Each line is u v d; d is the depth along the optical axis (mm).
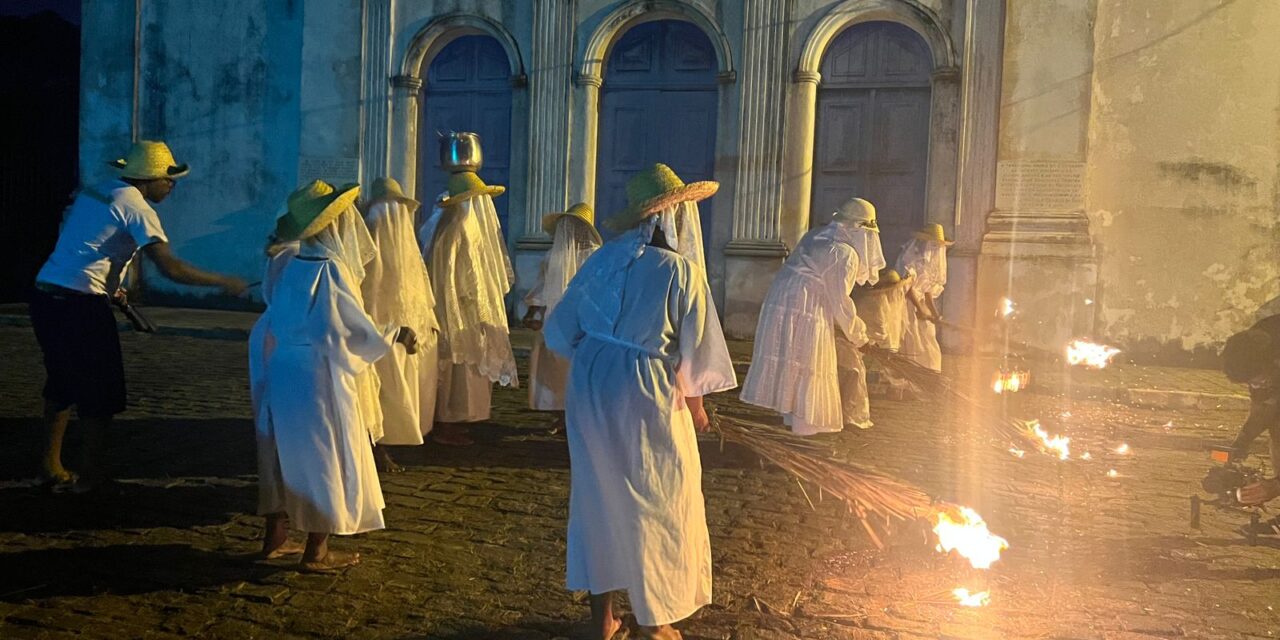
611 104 13438
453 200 6309
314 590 3871
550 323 3383
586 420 3209
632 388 3166
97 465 5066
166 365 9555
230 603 3711
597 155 13523
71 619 3512
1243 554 4621
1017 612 3826
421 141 14266
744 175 12609
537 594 3914
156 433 6547
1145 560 4500
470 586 3979
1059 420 8148
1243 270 11414
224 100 14961
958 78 11883
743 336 12664
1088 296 11516
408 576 4062
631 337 3209
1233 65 11297
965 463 6371
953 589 4059
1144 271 11711
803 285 6836
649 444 3164
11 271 16141
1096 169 11789
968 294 11867
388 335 3996
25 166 16266
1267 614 3875
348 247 4062
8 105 16047
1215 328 11531
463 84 14078
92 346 4934
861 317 7719
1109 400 9391
